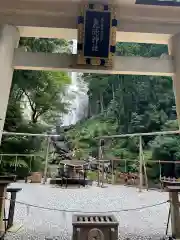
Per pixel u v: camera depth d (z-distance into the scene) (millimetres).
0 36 3955
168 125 8875
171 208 3111
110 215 2467
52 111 11062
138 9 4180
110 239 2182
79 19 3924
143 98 10812
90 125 11938
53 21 4180
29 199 5020
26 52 4105
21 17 4152
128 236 3135
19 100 9805
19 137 8562
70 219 3795
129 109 11188
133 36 4391
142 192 6004
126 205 4676
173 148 8094
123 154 9023
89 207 4500
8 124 8750
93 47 3904
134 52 11055
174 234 3025
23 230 3281
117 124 11328
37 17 4176
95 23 3900
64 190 6117
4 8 4078
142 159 6629
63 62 4074
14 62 4055
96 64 3969
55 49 9680
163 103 10031
